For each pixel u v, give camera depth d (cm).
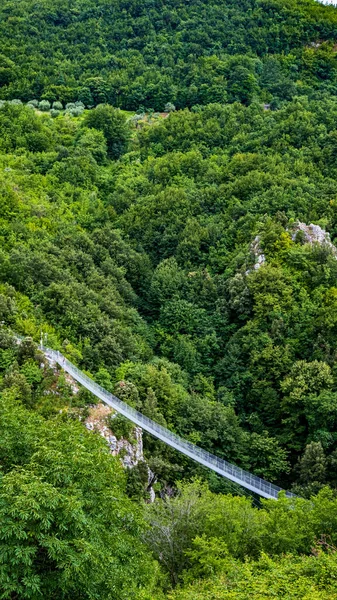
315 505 4434
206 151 13475
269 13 19775
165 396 7656
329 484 6738
